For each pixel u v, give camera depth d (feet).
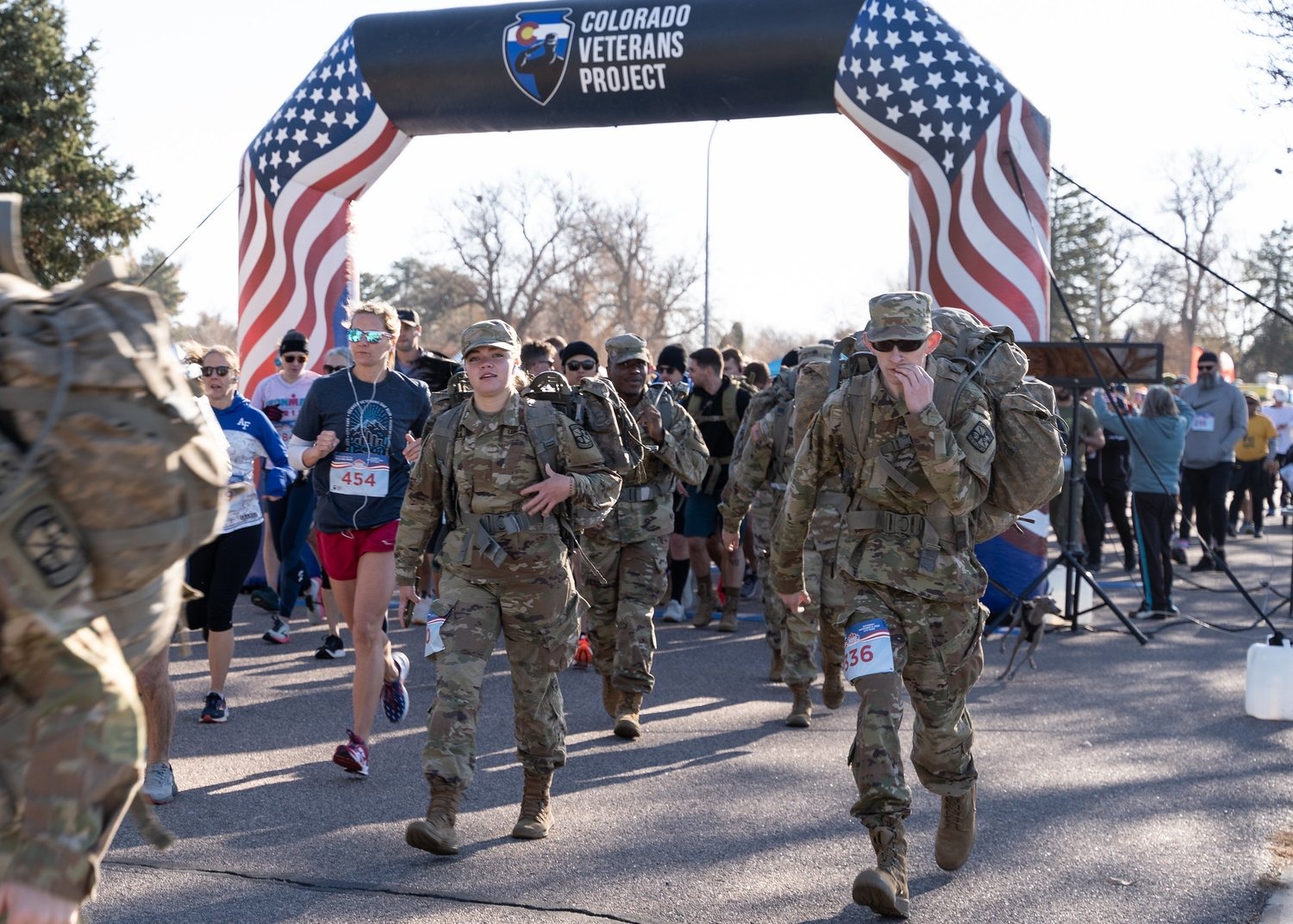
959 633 14.08
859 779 13.60
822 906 14.15
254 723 23.04
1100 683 27.04
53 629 6.43
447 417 16.33
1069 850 16.06
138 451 6.62
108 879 14.78
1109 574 46.75
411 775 19.66
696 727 23.16
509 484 15.89
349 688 26.27
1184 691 26.14
